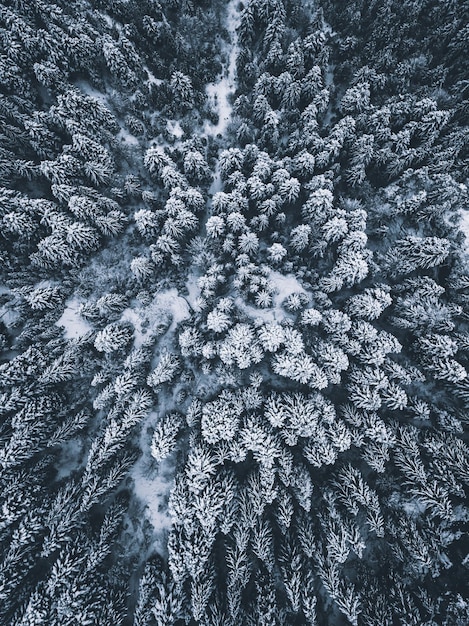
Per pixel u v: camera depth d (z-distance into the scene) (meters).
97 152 35.97
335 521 28.48
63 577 26.64
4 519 27.91
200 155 36.47
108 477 30.56
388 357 33.53
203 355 34.09
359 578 29.94
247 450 30.36
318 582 30.64
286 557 28.50
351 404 32.06
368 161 35.97
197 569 27.11
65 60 36.78
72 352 33.53
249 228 36.00
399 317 34.06
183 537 29.22
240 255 35.44
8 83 35.69
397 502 30.05
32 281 36.12
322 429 29.88
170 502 30.45
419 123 35.78
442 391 33.44
